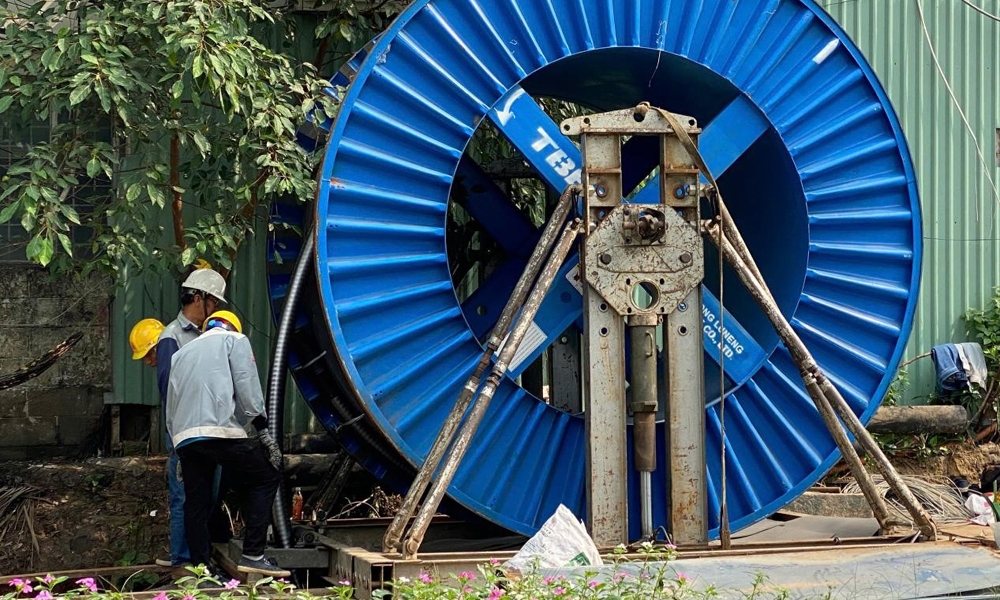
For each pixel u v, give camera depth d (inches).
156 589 352.5
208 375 331.6
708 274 482.0
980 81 574.2
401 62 353.7
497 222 459.2
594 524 329.7
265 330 485.1
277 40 479.2
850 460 341.4
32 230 388.5
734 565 302.8
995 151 575.2
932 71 569.6
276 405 370.6
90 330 476.1
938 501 455.8
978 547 327.0
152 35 386.0
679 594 270.1
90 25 373.7
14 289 470.6
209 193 418.9
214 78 365.7
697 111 428.8
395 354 352.5
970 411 559.8
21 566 432.8
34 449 470.3
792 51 388.5
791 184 392.8
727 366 379.6
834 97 390.6
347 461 435.2
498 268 463.5
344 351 343.9
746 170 434.0
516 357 358.3
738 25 383.9
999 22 575.2
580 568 289.3
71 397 473.7
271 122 388.5
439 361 357.4
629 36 374.9
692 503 335.3
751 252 446.6
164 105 402.6
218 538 401.7
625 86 426.9
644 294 510.0
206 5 378.9
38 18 395.9
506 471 358.6
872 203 393.1
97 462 459.5
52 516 443.2
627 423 374.9
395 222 353.1
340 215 346.0
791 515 439.2
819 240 386.9
